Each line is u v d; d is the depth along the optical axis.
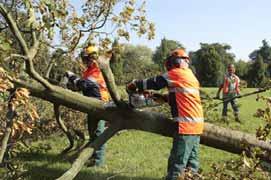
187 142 5.74
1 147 5.66
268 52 60.38
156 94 6.07
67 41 7.55
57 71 8.50
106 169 7.62
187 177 4.44
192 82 5.84
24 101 4.50
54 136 10.22
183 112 5.75
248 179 4.17
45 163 7.81
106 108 6.25
